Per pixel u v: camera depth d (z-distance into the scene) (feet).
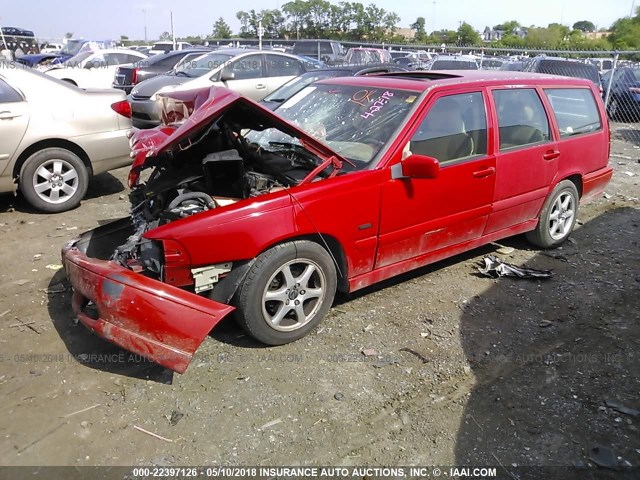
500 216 15.30
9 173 19.33
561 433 9.49
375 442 9.19
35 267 15.52
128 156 21.77
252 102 11.12
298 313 11.76
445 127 13.39
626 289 14.94
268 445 9.04
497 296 14.32
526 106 15.57
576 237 19.07
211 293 11.09
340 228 11.74
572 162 16.93
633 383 10.88
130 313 9.77
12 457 8.69
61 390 10.23
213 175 12.67
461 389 10.61
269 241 10.81
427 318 13.08
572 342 12.32
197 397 10.10
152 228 11.55
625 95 47.19
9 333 12.08
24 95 19.36
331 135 13.60
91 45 79.25
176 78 34.86
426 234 13.53
